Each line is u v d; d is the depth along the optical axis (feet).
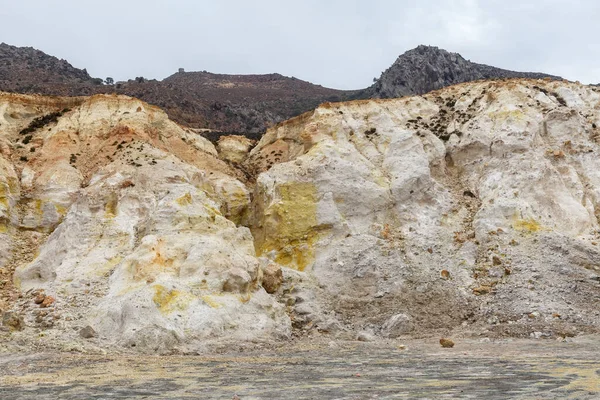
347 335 97.91
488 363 66.23
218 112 366.43
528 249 115.85
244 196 143.13
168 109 327.06
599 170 135.85
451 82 338.13
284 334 91.25
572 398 43.96
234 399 45.14
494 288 109.29
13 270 107.65
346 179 131.13
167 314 84.12
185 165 135.54
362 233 124.36
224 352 79.36
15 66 361.92
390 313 105.19
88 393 48.96
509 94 154.30
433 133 152.76
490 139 142.92
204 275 93.35
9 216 116.88
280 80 578.66
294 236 124.36
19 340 78.33
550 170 131.75
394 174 135.64
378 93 339.98
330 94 497.46
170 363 67.92
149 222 107.34
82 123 147.74
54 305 92.22
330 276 114.52
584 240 120.16
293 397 46.39
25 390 50.55
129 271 95.25
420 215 129.18
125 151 135.33
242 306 91.30
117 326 84.23
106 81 396.98
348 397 46.06
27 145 140.36
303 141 152.76
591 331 93.66
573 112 145.18
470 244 120.16
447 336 95.71
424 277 112.57
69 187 125.80
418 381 53.88
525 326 95.96
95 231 110.32
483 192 134.51
